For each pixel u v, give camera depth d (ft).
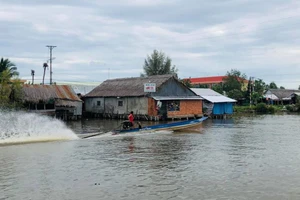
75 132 103.91
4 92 136.46
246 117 195.00
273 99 319.68
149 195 40.88
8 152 68.18
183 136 96.53
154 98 155.63
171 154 66.95
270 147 76.23
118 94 168.35
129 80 181.27
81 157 63.52
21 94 144.66
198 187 43.91
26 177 49.06
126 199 39.55
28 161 59.72
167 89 165.68
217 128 123.24
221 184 45.16
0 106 131.23
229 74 318.04
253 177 48.55
